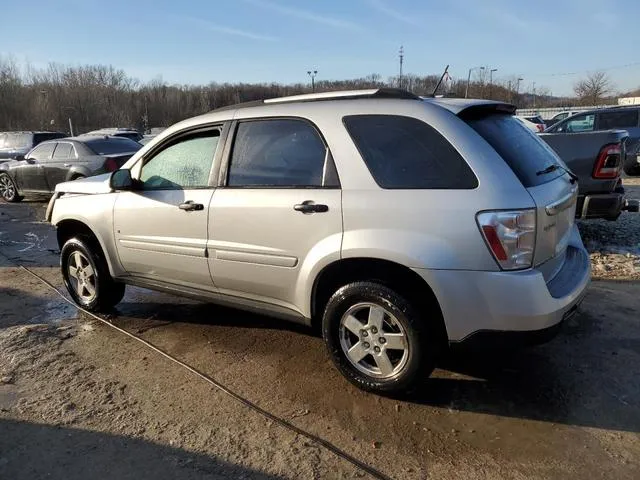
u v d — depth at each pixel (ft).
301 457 9.13
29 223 32.96
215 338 14.21
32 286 19.35
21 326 15.24
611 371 11.71
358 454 9.18
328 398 11.00
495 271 9.29
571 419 10.02
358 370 10.97
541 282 9.38
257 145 11.95
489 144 9.86
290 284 11.41
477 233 9.28
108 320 15.75
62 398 11.25
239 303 12.73
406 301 10.05
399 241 9.76
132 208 14.06
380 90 11.02
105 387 11.69
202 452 9.34
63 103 212.84
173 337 14.35
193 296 13.70
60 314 16.39
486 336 9.57
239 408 10.73
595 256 20.20
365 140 10.52
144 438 9.78
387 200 9.98
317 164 10.94
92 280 16.06
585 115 46.09
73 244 16.10
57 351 13.57
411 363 10.20
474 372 11.91
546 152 11.95
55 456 9.33
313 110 11.23
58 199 16.53
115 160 36.88
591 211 19.97
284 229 11.15
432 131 9.99
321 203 10.59
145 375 12.23
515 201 9.29
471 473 8.63
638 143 44.24
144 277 14.60
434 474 8.63
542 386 11.21
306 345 13.62
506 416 10.19
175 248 13.26
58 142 39.09
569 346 12.95
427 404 10.68
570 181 11.89
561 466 8.73
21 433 10.03
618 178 19.98
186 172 13.23
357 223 10.20
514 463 8.84
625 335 13.43
